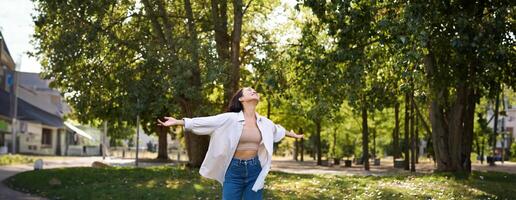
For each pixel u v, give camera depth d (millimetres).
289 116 43219
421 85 17109
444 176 19250
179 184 17062
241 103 6809
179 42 20156
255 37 25125
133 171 21906
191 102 21594
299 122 44781
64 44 20125
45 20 20453
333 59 14383
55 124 62062
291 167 39406
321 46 15836
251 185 6684
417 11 12070
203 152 23422
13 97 50000
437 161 21750
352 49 13938
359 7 13789
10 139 50125
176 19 22938
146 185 17094
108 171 21844
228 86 22047
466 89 20656
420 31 12086
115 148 77688
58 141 67312
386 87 18062
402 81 17641
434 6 12164
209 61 20266
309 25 16906
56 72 21328
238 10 22297
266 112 42719
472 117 21938
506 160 74812
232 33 22875
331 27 13875
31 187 18578
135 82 20469
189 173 20391
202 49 20016
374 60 16625
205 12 23594
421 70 16594
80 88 21875
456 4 12219
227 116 6652
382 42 13461
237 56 22500
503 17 12141
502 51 12250
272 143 6738
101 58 21734
